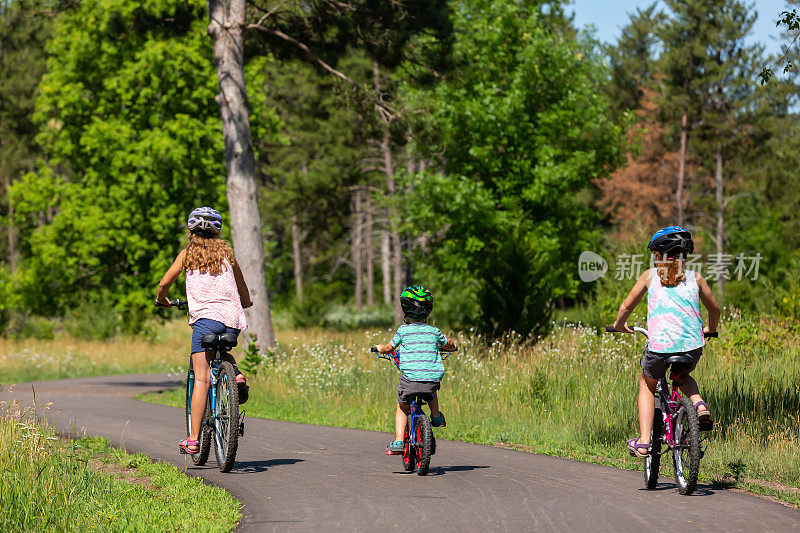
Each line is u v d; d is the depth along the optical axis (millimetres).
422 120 31906
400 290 64188
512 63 46062
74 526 8695
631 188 76812
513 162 44844
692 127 80688
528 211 44219
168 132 41062
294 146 72000
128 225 41500
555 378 19578
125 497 9883
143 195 41875
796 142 83188
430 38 31391
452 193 42875
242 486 10773
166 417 19000
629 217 76000
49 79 42812
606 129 47375
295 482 11031
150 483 10945
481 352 24219
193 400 11906
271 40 31125
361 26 29797
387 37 29938
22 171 83062
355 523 8773
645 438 10336
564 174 43469
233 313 11820
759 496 10297
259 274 28656
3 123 84000
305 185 64688
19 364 37656
